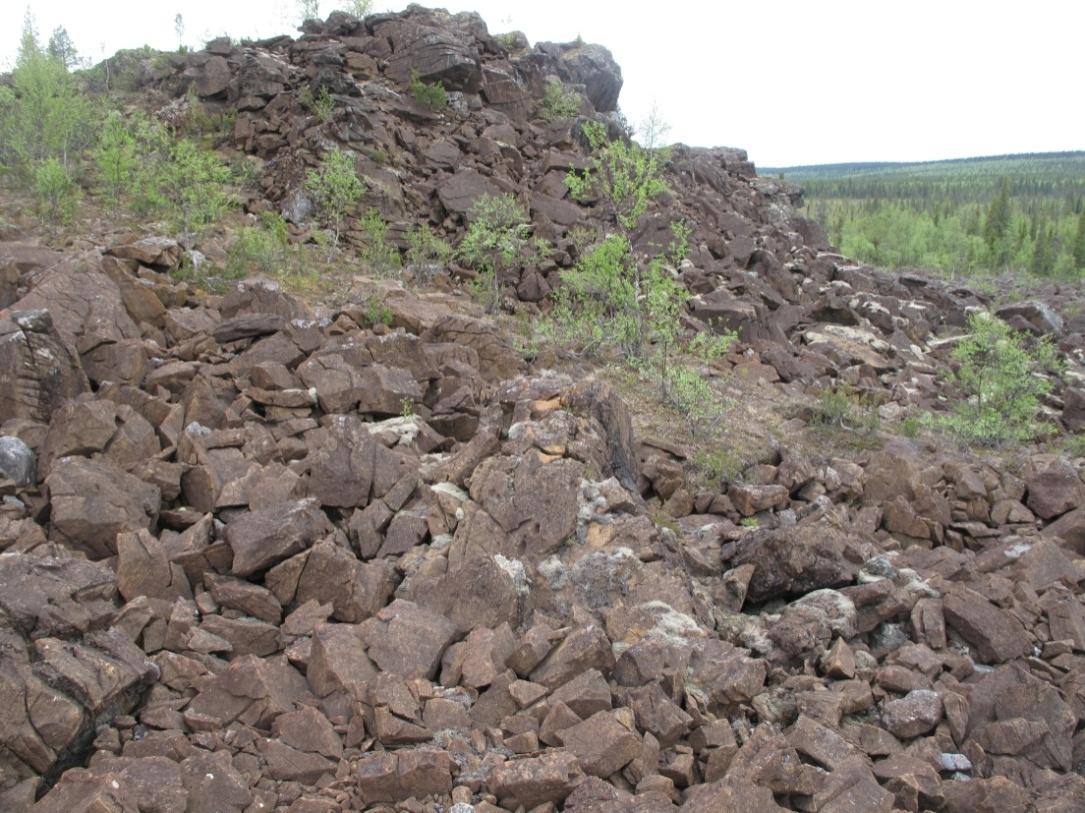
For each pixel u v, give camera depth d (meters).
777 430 16.78
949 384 23.03
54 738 5.71
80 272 12.63
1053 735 7.70
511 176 25.89
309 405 11.71
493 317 19.22
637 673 7.21
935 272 60.19
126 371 11.16
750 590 9.65
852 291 29.16
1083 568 11.50
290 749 6.15
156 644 7.07
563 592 8.23
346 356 12.80
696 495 12.88
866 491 14.23
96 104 26.22
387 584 8.23
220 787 5.68
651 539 8.85
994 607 9.45
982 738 7.69
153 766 5.74
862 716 7.89
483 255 20.92
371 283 18.30
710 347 19.36
